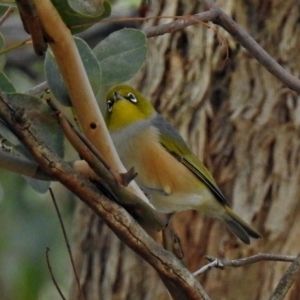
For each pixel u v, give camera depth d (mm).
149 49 10094
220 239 9688
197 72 9867
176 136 8453
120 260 10273
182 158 8391
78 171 4230
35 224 12211
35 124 4340
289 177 9633
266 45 9781
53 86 4383
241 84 9742
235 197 9688
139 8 10367
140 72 10133
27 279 12078
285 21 9750
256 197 9656
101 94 8500
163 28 7145
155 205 8461
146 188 8398
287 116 9609
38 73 14156
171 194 8414
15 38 12781
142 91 10055
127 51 4969
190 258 9688
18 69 14102
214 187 8516
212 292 9586
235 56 9734
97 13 4266
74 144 4109
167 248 4793
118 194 4289
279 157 9648
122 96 8312
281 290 4973
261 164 9664
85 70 4418
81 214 10812
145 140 8250
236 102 9750
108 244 10430
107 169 4188
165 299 9969
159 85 9984
